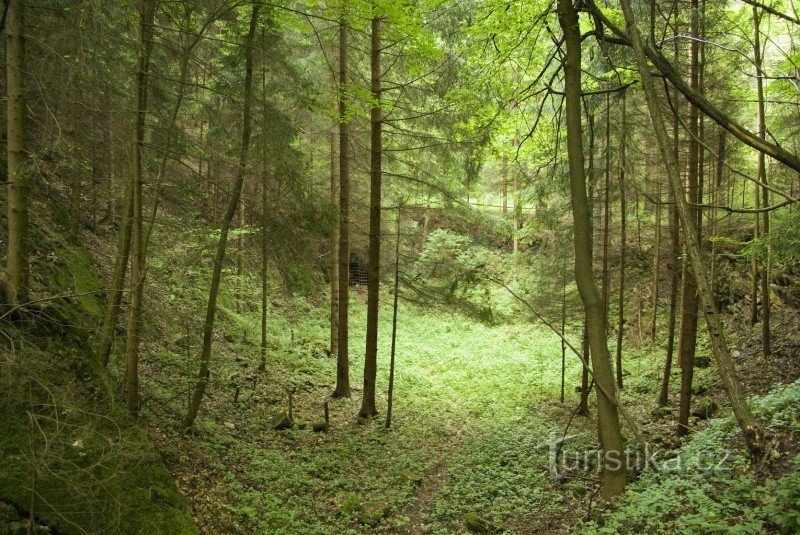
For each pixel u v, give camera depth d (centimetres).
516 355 2102
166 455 863
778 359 1411
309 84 1077
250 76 1031
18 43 628
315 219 958
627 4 454
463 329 2416
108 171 1355
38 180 1170
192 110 1318
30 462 514
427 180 1485
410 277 1415
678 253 1384
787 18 446
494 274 2564
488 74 1020
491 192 3011
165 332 1139
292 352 1730
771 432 749
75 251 1151
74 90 748
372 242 1405
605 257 1557
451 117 1305
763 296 1467
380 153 1405
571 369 1953
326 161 2172
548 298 1725
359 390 1599
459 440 1321
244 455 990
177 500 730
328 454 1119
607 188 1466
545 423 1438
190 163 1336
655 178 1953
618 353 1662
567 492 942
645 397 1547
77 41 614
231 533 757
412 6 988
